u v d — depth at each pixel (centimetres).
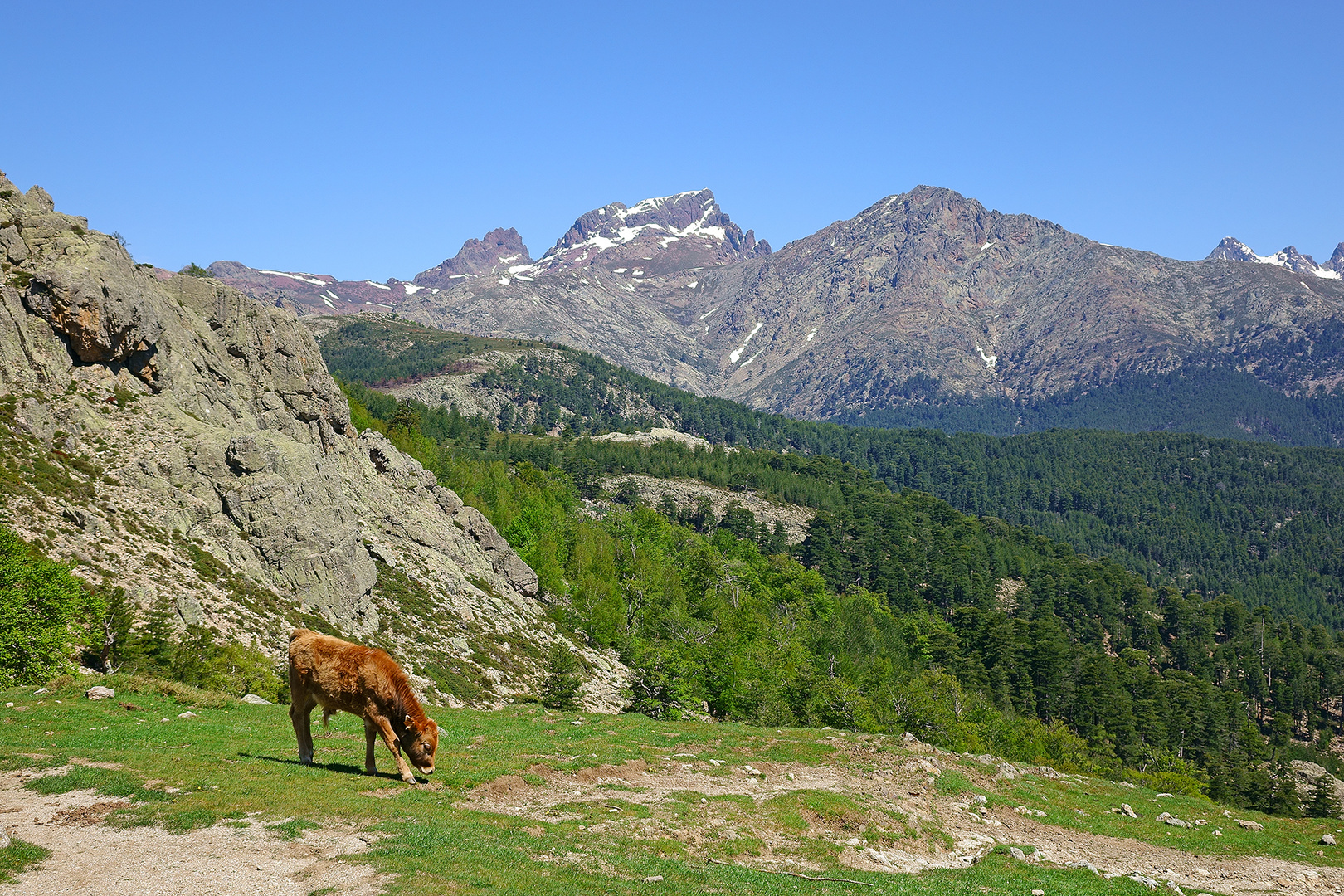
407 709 2258
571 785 2647
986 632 16500
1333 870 3119
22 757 2045
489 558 11112
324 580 7175
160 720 2766
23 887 1381
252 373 8950
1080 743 11294
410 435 16550
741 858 2283
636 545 16675
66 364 6725
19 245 6825
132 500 6228
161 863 1530
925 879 2341
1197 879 2897
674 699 7838
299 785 2031
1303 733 18338
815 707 8025
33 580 4041
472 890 1565
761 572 18262
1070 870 2681
